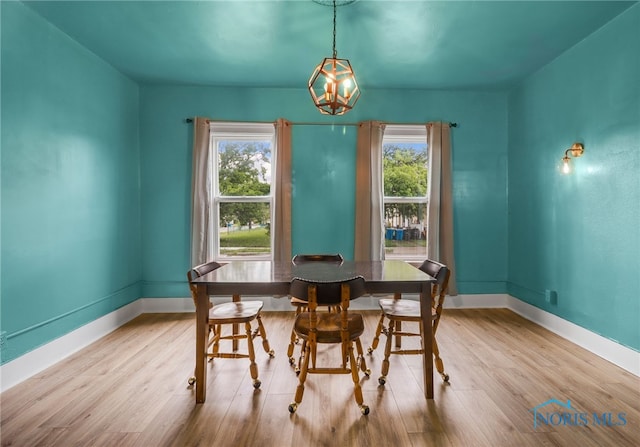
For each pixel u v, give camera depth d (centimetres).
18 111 218
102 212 304
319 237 379
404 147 393
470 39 266
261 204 388
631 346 229
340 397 199
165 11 230
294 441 161
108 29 253
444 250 372
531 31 255
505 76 340
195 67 321
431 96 380
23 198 221
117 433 167
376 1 218
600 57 251
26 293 224
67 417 180
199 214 360
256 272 227
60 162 253
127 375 227
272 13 232
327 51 287
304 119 376
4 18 207
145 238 370
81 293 276
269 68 322
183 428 171
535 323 331
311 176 377
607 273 247
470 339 289
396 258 395
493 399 196
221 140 385
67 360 250
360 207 370
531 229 340
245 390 208
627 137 230
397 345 268
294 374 228
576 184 277
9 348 212
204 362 195
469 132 383
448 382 216
